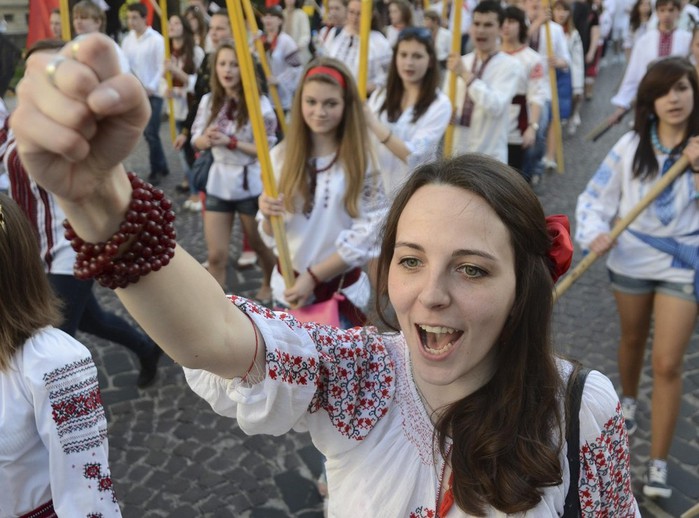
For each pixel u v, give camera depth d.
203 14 7.92
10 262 1.48
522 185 1.02
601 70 12.92
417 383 1.11
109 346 3.83
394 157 3.19
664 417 2.58
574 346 3.73
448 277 0.96
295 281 2.51
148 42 6.48
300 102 2.46
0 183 3.50
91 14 5.10
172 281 0.84
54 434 1.47
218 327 0.93
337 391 1.11
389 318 1.23
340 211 2.47
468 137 4.35
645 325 2.75
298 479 2.79
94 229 0.75
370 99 3.81
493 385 1.07
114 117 0.63
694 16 6.54
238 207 4.10
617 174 2.66
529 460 1.02
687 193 2.45
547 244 1.05
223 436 3.06
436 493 1.06
